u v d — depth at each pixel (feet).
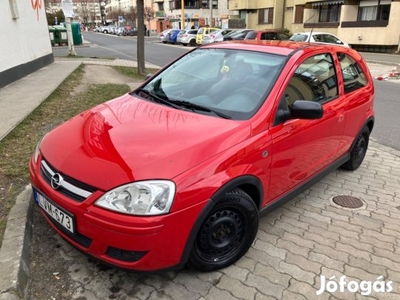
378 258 9.88
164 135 8.59
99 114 10.36
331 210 12.39
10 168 13.10
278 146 9.57
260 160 9.04
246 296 8.29
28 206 10.57
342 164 14.52
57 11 174.60
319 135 11.42
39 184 8.61
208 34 96.48
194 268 8.63
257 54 11.31
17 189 11.71
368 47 90.63
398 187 14.46
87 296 8.10
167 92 11.35
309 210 12.35
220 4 217.15
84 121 10.05
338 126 12.54
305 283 8.80
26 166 13.34
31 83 30.76
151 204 7.17
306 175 11.44
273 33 75.15
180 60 13.00
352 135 14.02
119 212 7.16
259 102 9.66
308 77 11.21
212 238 8.56
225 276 8.89
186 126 9.00
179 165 7.66
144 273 7.63
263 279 8.85
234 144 8.53
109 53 74.18
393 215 12.23
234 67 11.18
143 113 9.99
